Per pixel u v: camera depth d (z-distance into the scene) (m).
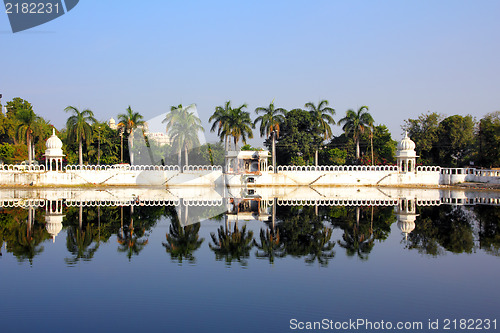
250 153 64.44
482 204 43.38
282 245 23.41
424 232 27.66
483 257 21.38
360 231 27.80
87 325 13.27
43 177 60.81
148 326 13.17
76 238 24.98
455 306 15.07
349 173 66.19
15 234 26.25
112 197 47.31
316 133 74.00
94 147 73.88
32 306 14.73
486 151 68.81
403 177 65.75
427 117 78.44
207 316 13.94
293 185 65.88
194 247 22.34
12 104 93.25
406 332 13.03
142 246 22.72
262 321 13.59
